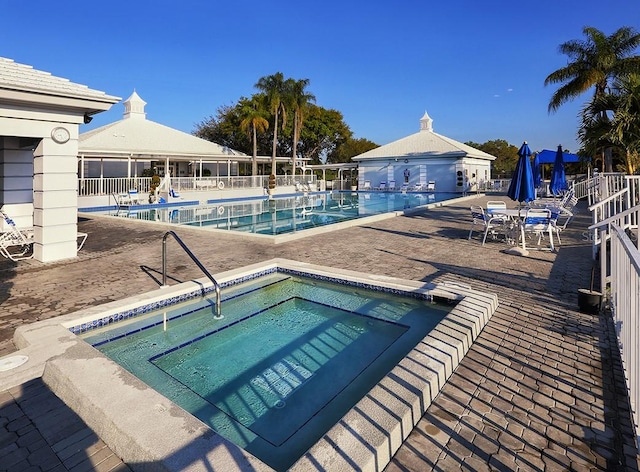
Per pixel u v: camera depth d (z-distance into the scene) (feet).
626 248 9.41
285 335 16.76
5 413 9.77
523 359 12.09
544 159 79.36
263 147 159.74
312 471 6.96
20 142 34.47
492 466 7.63
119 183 73.82
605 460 7.79
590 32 64.49
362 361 14.33
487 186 113.50
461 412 9.43
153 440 7.76
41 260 26.55
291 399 11.97
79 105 26.12
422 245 31.65
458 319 14.21
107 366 11.05
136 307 17.37
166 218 60.29
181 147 93.86
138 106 106.11
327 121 161.38
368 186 124.06
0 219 35.42
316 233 37.52
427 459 7.84
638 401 7.94
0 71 25.34
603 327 14.49
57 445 8.54
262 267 23.72
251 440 10.00
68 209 27.37
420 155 112.98
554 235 35.86
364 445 7.59
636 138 42.75
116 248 31.45
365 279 20.94
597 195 44.24
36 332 13.83
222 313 18.85
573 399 9.92
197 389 12.60
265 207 78.43
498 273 22.52
